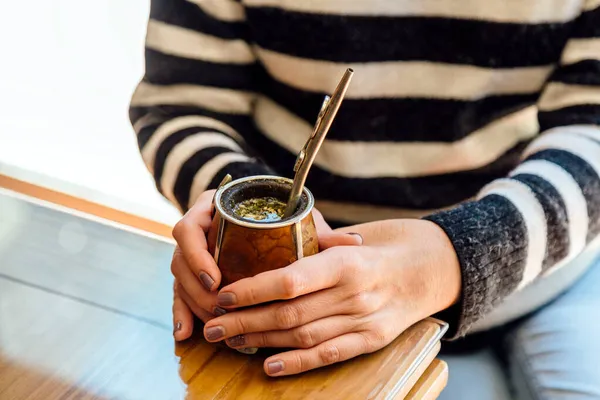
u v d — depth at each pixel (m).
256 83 1.14
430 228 0.79
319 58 1.03
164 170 1.00
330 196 1.10
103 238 0.81
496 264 0.80
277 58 1.06
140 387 0.61
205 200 0.74
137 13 1.81
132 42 1.85
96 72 1.89
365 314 0.66
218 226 0.63
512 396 1.03
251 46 1.09
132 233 0.82
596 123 1.00
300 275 0.62
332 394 0.61
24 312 0.69
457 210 0.83
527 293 1.07
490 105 1.07
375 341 0.65
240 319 0.63
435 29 1.00
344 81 0.56
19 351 0.64
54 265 0.76
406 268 0.73
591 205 0.91
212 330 0.63
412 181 1.08
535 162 0.95
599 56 1.01
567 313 1.08
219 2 1.06
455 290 0.78
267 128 1.13
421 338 0.68
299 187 0.61
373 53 1.02
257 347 0.64
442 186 1.09
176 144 1.01
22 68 1.93
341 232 0.77
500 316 1.08
